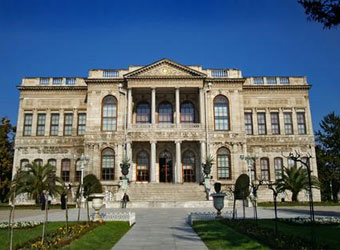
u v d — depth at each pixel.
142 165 57.28
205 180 48.94
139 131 54.47
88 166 55.47
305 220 23.17
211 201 41.59
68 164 59.09
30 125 60.44
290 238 15.74
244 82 60.47
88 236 17.23
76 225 20.53
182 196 47.09
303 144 59.41
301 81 61.69
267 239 15.61
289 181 48.66
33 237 17.05
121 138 56.03
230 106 57.41
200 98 56.16
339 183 67.25
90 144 55.97
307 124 60.16
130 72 55.94
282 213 31.62
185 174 57.31
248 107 60.62
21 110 60.69
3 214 33.31
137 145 57.62
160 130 54.50
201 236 17.78
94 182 47.06
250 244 14.84
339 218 24.48
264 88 61.09
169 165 57.56
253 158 49.50
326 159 67.62
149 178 56.69
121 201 41.75
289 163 58.69
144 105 59.69
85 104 60.91
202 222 23.64
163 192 47.84
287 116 60.69
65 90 61.19
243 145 55.91
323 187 61.31
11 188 17.41
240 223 21.62
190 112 59.50
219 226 21.03
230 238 16.61
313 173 58.25
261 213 31.59
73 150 59.47
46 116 60.59
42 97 61.16
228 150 56.00
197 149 57.75
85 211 36.41
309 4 15.31
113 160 55.81
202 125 55.16
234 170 55.09
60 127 60.22
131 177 54.31
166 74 56.41
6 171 61.44
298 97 61.06
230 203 42.22
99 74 58.31
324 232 18.39
